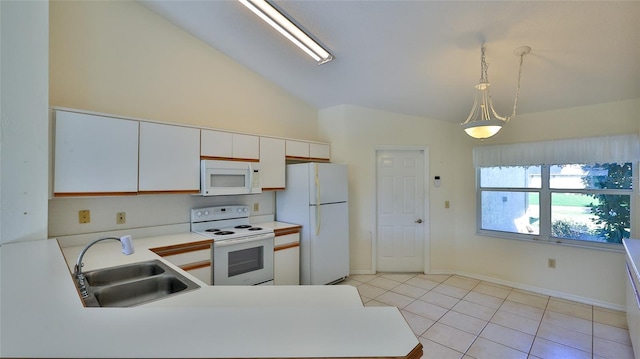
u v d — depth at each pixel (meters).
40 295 0.95
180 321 0.78
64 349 0.62
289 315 0.85
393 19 2.36
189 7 2.80
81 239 2.50
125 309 0.84
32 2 1.88
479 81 3.02
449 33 2.39
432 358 2.28
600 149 3.08
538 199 3.62
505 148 3.70
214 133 2.99
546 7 1.98
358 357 0.67
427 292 3.55
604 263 3.15
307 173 3.58
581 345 2.43
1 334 0.68
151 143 2.57
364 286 3.73
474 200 4.06
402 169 4.27
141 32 2.85
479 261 4.02
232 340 0.70
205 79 3.29
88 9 2.55
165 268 1.86
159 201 2.94
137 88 2.82
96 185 2.28
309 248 3.56
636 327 2.06
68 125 2.17
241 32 3.01
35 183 1.90
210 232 3.08
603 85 2.80
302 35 2.63
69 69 2.44
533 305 3.19
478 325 2.77
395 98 3.78
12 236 1.83
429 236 4.21
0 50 1.81
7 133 1.83
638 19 1.94
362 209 4.19
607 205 3.19
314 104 4.32
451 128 4.25
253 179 3.26
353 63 3.11
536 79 2.85
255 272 3.08
